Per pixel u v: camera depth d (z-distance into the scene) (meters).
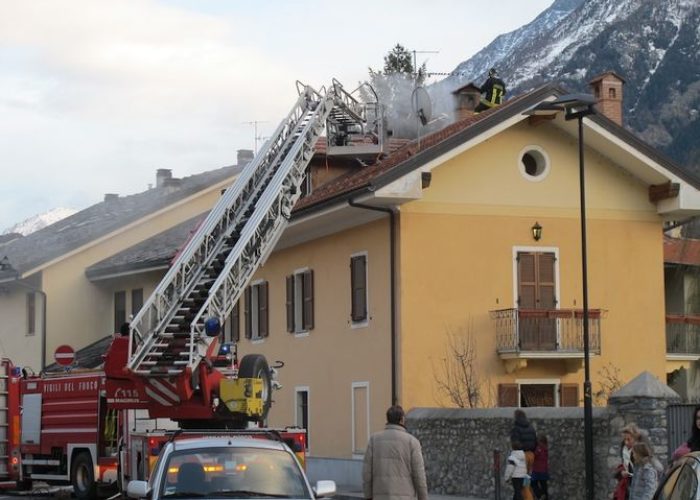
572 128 30.31
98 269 45.25
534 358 29.33
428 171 28.62
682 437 21.06
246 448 12.91
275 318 35.78
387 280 29.66
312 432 33.25
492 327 29.72
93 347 44.53
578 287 30.69
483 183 30.08
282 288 35.38
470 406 28.47
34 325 46.78
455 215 29.75
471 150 30.03
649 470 14.52
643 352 30.95
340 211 29.98
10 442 28.44
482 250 29.89
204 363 22.61
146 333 23.25
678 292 37.53
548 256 30.47
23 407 28.42
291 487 12.39
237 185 26.94
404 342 28.98
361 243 30.97
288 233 33.75
